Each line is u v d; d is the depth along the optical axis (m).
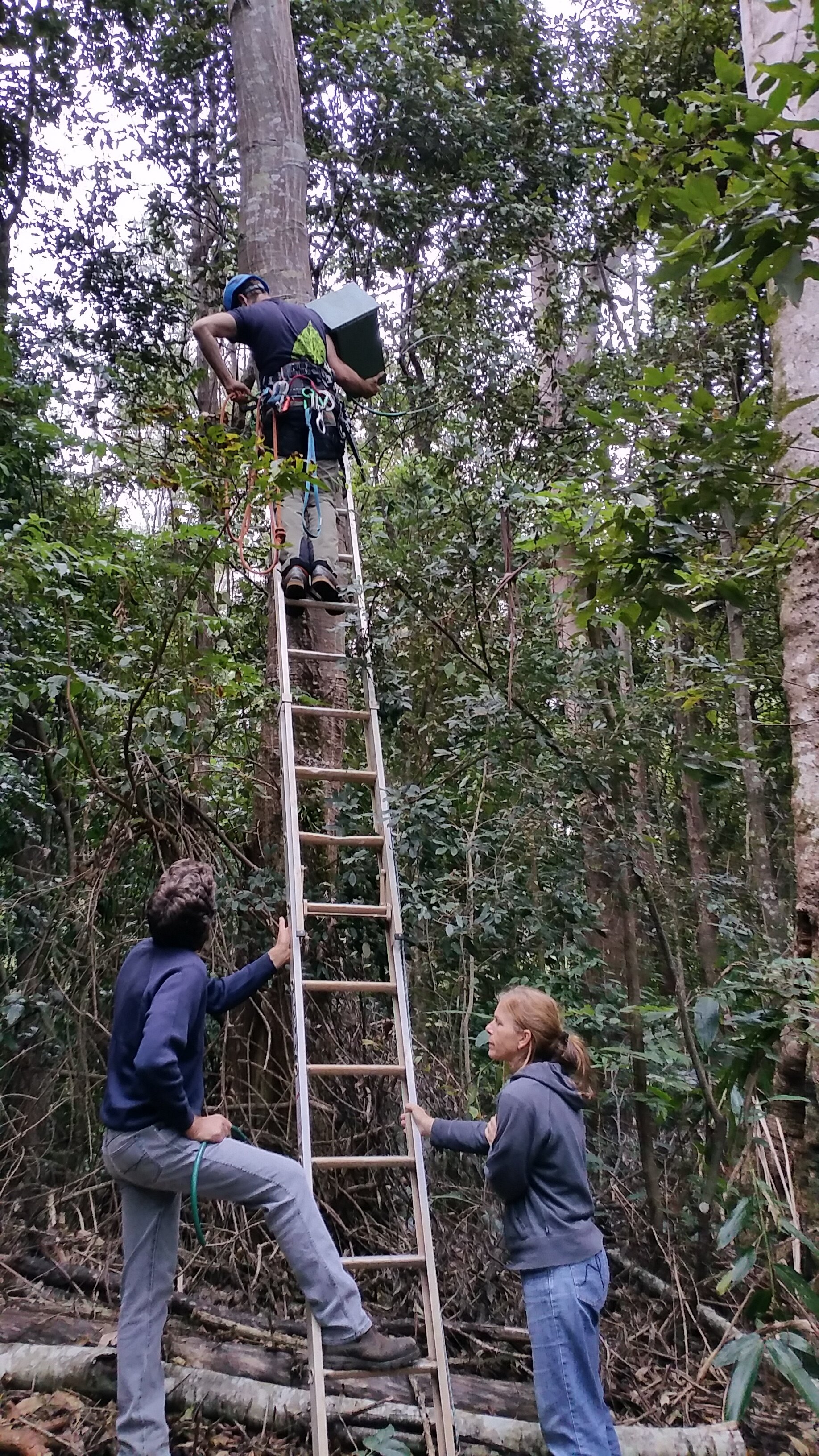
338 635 3.74
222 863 3.60
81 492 4.84
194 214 6.95
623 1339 3.00
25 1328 2.75
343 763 3.79
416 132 6.63
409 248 6.71
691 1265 3.22
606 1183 3.42
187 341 6.57
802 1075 3.06
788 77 2.06
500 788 3.54
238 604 4.62
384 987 2.83
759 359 6.09
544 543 3.18
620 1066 3.32
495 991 3.59
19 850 3.92
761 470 2.96
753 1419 2.72
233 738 4.03
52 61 6.52
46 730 4.09
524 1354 2.89
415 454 5.11
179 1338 2.72
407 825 3.21
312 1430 2.21
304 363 3.70
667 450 2.83
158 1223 2.32
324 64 6.61
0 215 6.22
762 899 4.71
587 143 7.02
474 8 7.58
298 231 4.42
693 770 3.66
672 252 2.38
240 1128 3.12
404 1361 2.29
